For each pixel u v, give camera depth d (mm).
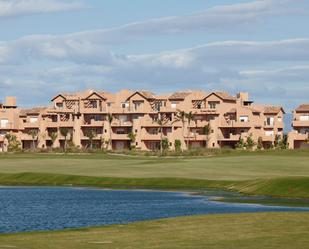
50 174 132375
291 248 43844
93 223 71375
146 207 86812
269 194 100062
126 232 52000
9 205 91125
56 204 92188
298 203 88750
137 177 125062
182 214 78062
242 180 115938
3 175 133750
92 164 160250
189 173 130375
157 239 48281
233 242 46500
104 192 110000
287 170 134500
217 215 62406
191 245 45406
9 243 46625
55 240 48062
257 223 56250
